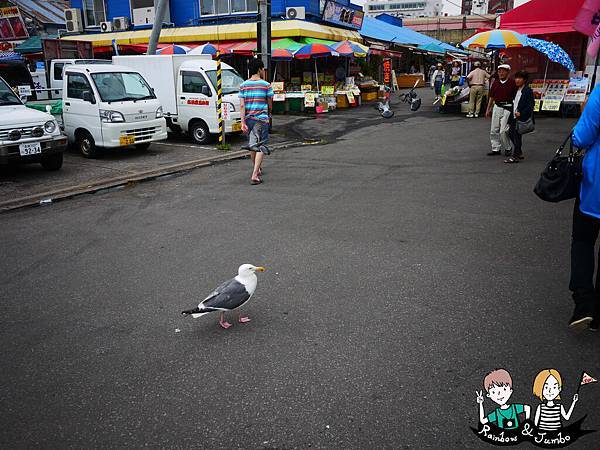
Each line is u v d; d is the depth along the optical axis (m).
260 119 8.70
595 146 3.46
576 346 3.59
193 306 4.45
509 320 3.97
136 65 14.02
